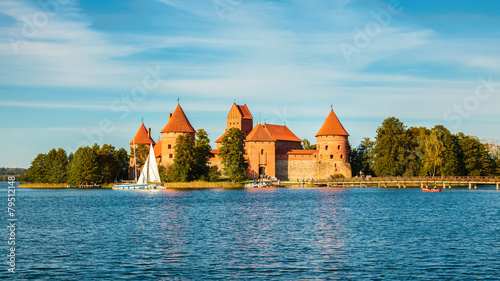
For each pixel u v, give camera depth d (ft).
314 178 497.87
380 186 448.65
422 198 305.53
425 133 462.60
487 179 401.08
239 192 381.40
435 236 146.51
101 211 233.14
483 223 177.27
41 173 566.36
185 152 448.24
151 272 104.17
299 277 100.27
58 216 210.59
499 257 116.26
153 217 201.67
